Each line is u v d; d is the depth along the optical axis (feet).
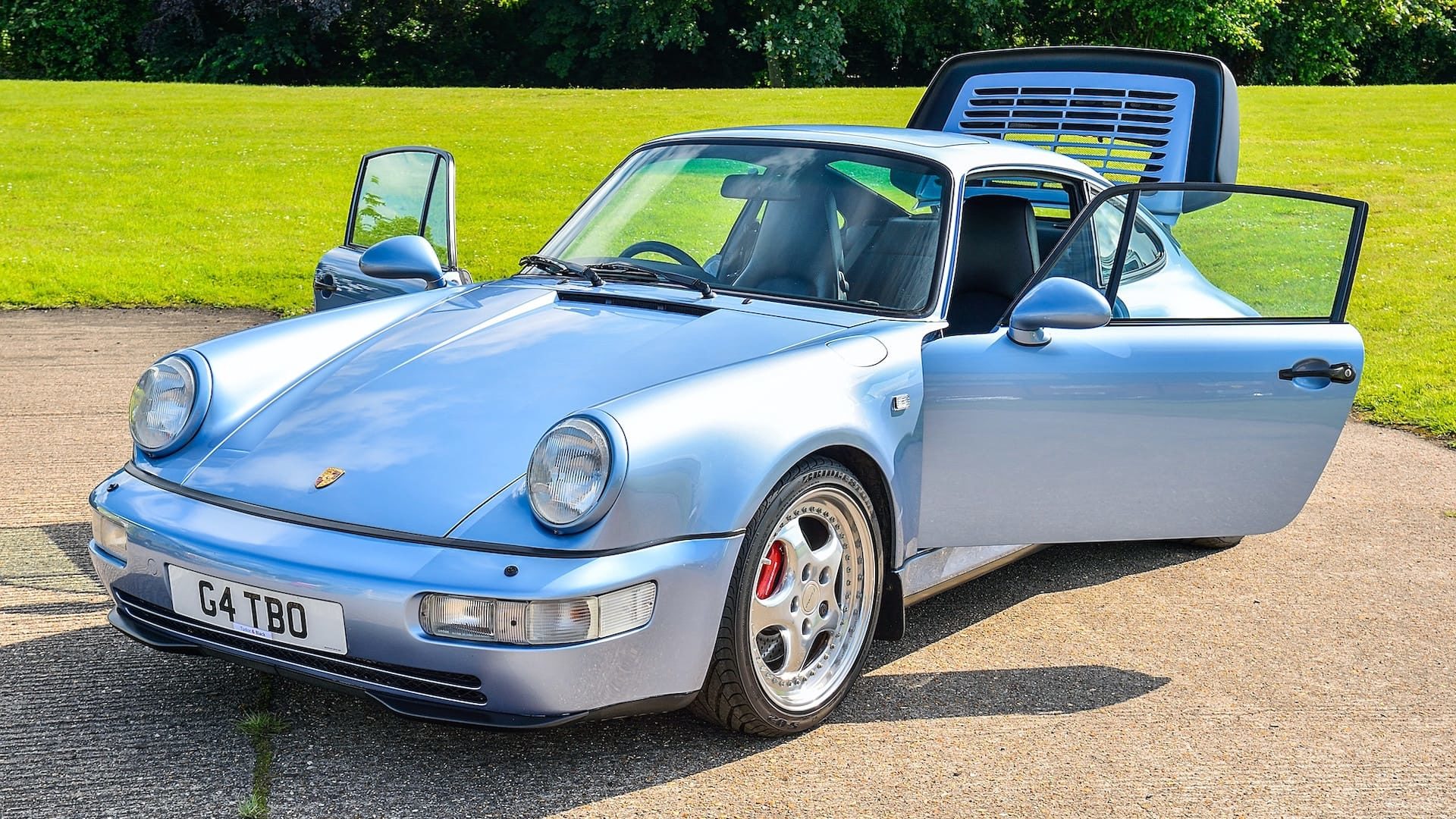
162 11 122.01
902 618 11.43
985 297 14.57
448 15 129.49
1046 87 19.93
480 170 54.85
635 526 9.02
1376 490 18.63
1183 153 18.48
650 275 12.64
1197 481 12.53
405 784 9.53
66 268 34.88
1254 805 9.76
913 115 21.09
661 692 9.43
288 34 123.54
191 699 10.73
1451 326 30.25
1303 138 66.39
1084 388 11.82
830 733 10.71
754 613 10.08
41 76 125.80
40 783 9.29
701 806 9.38
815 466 10.25
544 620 8.69
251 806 9.07
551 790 9.55
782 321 11.63
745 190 13.17
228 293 32.86
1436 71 143.64
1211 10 122.83
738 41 129.08
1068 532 12.34
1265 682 12.09
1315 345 12.64
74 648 11.64
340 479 9.71
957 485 11.73
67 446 18.62
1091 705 11.44
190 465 10.36
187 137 63.00
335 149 60.49
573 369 10.71
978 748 10.53
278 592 9.13
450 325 12.00
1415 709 11.58
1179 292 13.48
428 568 8.83
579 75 132.77
